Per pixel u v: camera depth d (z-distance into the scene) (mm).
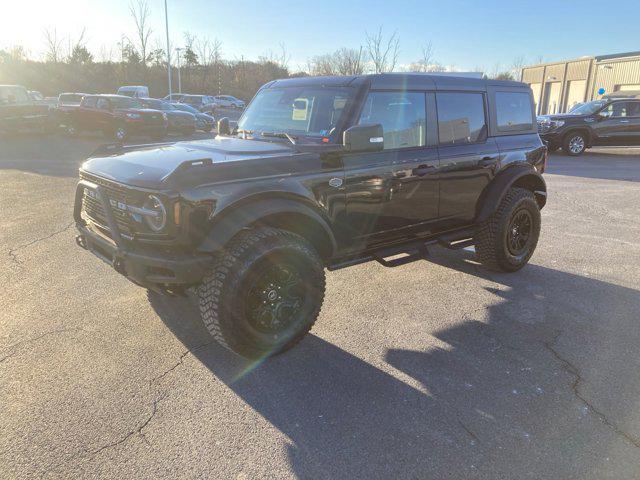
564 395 3100
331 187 3602
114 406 2906
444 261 5641
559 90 35188
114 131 18359
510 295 4672
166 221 2979
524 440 2688
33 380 3135
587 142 16875
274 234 3291
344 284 4910
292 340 3508
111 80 54844
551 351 3639
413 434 2721
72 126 19422
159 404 2939
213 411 2889
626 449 2625
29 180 10031
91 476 2377
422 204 4289
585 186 10727
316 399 3025
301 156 3502
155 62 60344
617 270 5383
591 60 31016
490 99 4879
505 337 3848
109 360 3398
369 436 2699
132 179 3168
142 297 4418
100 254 3650
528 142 5254
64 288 4578
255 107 4633
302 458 2529
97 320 3969
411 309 4340
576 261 5684
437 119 4363
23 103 18844
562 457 2562
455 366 3420
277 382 3201
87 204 3789
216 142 4074
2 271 4949
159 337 3729
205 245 3072
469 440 2680
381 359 3502
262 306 3338
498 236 4914
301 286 3471
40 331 3766
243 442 2637
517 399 3053
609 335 3893
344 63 35562
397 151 4051
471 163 4586
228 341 3248
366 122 3801
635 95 23047
